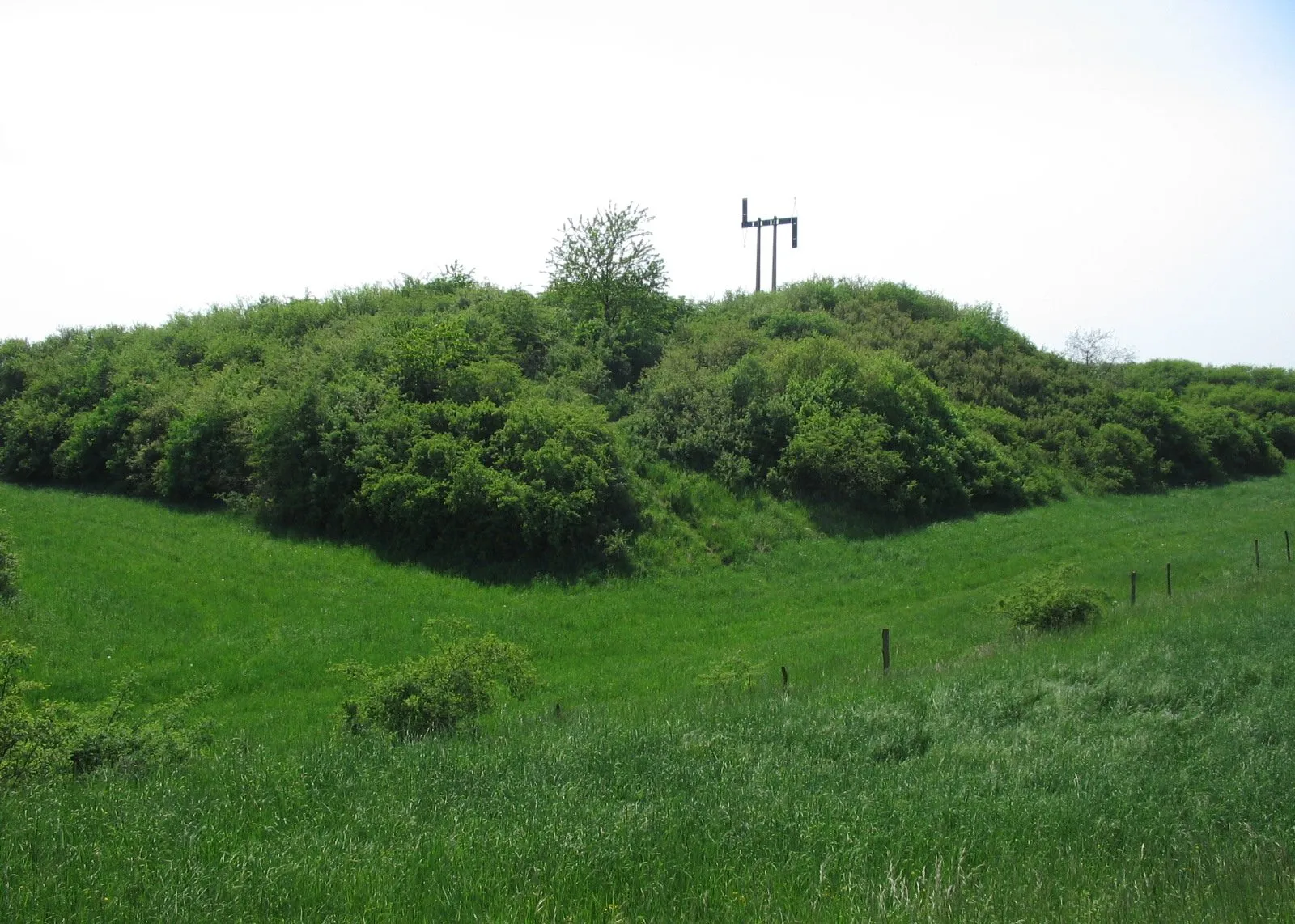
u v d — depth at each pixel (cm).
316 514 2716
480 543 2558
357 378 2959
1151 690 1195
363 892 598
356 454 2700
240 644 1905
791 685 1457
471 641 1266
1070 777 870
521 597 2342
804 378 3553
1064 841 709
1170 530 3500
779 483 3192
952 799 799
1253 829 736
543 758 954
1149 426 4769
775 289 5578
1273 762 884
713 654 1961
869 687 1373
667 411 3294
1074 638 1669
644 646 2055
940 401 3803
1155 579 2531
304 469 2748
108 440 3319
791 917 552
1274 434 6041
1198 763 904
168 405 3244
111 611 2000
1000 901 573
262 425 2838
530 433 2730
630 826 706
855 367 3612
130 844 681
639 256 4028
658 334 4116
